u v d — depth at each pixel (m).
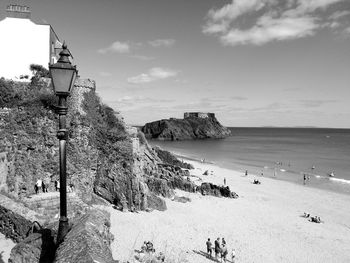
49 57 35.94
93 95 33.12
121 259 19.41
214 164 95.62
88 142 31.45
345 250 30.70
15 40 34.81
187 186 52.06
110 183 32.94
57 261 6.80
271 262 26.36
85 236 7.25
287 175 78.38
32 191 25.39
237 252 27.77
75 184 29.92
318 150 148.00
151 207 36.75
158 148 82.19
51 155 27.17
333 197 54.84
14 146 25.31
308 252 29.44
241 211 42.59
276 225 37.47
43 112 27.45
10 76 34.50
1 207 14.77
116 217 30.30
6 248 13.23
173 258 23.17
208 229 32.75
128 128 37.28
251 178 71.69
